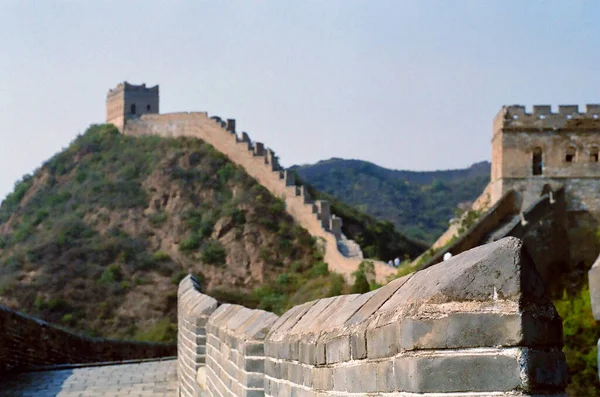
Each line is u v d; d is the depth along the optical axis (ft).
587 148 223.30
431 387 14.48
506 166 224.12
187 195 315.37
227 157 323.78
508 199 221.87
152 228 311.88
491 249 14.67
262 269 275.59
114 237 309.63
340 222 274.98
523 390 14.10
